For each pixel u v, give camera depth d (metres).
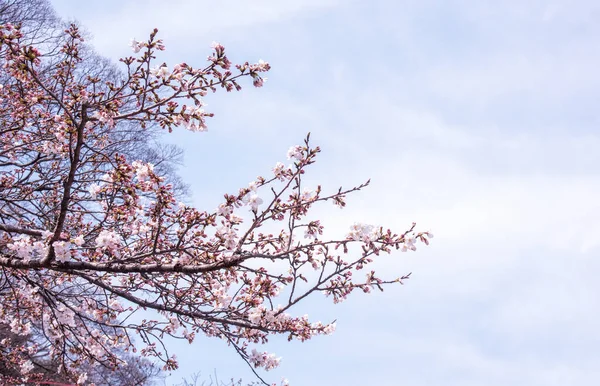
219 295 4.98
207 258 4.69
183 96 4.45
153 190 4.38
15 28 4.02
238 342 5.25
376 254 4.36
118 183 4.45
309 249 4.41
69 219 6.50
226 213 4.25
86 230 5.81
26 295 6.00
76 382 6.59
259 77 4.37
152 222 4.89
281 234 4.73
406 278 4.69
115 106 4.52
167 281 5.35
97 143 6.72
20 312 7.10
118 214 4.66
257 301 4.74
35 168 7.37
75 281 6.62
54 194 6.97
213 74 4.35
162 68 4.35
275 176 4.47
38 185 7.76
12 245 4.20
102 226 5.15
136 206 4.62
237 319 4.96
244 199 4.23
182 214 4.62
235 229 4.51
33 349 8.18
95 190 4.54
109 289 5.06
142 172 4.39
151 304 5.06
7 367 7.88
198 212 4.36
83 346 6.05
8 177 7.13
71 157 4.09
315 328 5.00
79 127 4.07
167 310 5.05
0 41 3.82
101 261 5.03
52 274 5.95
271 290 4.76
